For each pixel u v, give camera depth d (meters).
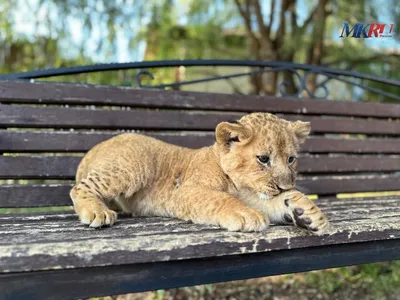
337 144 1.44
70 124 1.17
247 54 3.03
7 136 1.11
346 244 0.84
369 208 1.06
